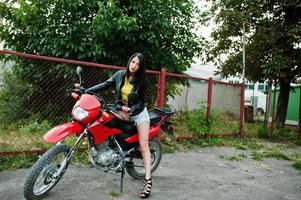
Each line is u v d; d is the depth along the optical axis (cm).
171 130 553
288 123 1647
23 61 852
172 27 961
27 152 582
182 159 700
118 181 514
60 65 847
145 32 909
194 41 1048
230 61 1319
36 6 861
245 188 548
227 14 1194
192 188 521
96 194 457
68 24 885
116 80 477
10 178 492
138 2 924
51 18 880
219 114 949
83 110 407
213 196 495
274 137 1141
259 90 2231
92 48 856
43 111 834
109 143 457
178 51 1019
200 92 1529
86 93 437
